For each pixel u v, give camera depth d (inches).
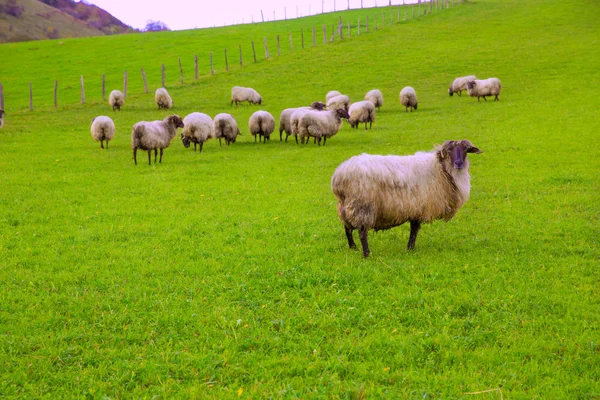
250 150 920.3
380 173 366.3
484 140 914.1
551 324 276.1
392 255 388.8
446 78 1657.2
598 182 617.0
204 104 1469.0
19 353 253.9
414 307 303.3
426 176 379.9
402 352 251.6
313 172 729.6
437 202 383.2
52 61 2347.4
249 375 235.1
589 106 1150.3
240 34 2842.0
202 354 251.6
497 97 1382.9
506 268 361.7
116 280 345.7
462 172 388.2
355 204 366.6
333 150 889.5
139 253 403.2
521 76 1582.2
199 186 653.9
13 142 1018.1
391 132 1052.5
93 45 2751.0
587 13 2556.6
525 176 668.7
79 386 225.8
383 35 2373.3
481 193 592.1
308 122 920.9
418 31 2413.9
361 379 229.0
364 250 380.5
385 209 372.5
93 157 869.2
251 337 266.7
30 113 1381.6
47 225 484.7
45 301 310.2
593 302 302.2
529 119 1077.8
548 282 332.8
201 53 2356.1
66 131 1149.7
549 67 1642.5
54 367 241.6
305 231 460.4
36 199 587.5
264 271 361.4
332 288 329.7
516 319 281.3
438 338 260.5
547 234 439.8
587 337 258.5
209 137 920.3
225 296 318.7
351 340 264.1
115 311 300.0
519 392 215.6
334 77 1732.3
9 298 315.9
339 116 933.2
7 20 6545.3
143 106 1470.2
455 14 2837.1
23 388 224.7
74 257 393.4
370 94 1325.0
